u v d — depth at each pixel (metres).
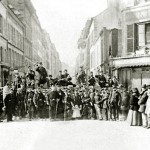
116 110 17.72
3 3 31.19
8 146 9.68
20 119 17.44
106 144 9.91
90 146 9.63
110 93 16.94
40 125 14.45
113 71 28.39
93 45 43.25
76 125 14.43
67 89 17.66
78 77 23.44
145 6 25.73
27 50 50.00
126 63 26.39
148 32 25.88
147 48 25.61
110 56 30.22
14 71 33.84
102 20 39.81
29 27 53.00
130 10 26.73
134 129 13.14
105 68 31.88
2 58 30.73
